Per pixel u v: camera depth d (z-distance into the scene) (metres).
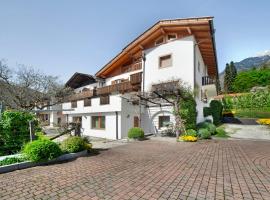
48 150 8.65
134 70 24.89
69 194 5.27
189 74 19.23
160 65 21.58
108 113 21.23
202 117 22.38
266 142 14.88
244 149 11.79
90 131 23.72
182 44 20.06
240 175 6.77
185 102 17.47
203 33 19.94
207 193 5.29
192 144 13.96
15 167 7.66
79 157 9.95
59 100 33.62
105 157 9.94
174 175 6.82
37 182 6.20
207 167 7.83
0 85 28.02
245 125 23.88
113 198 5.00
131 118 21.02
